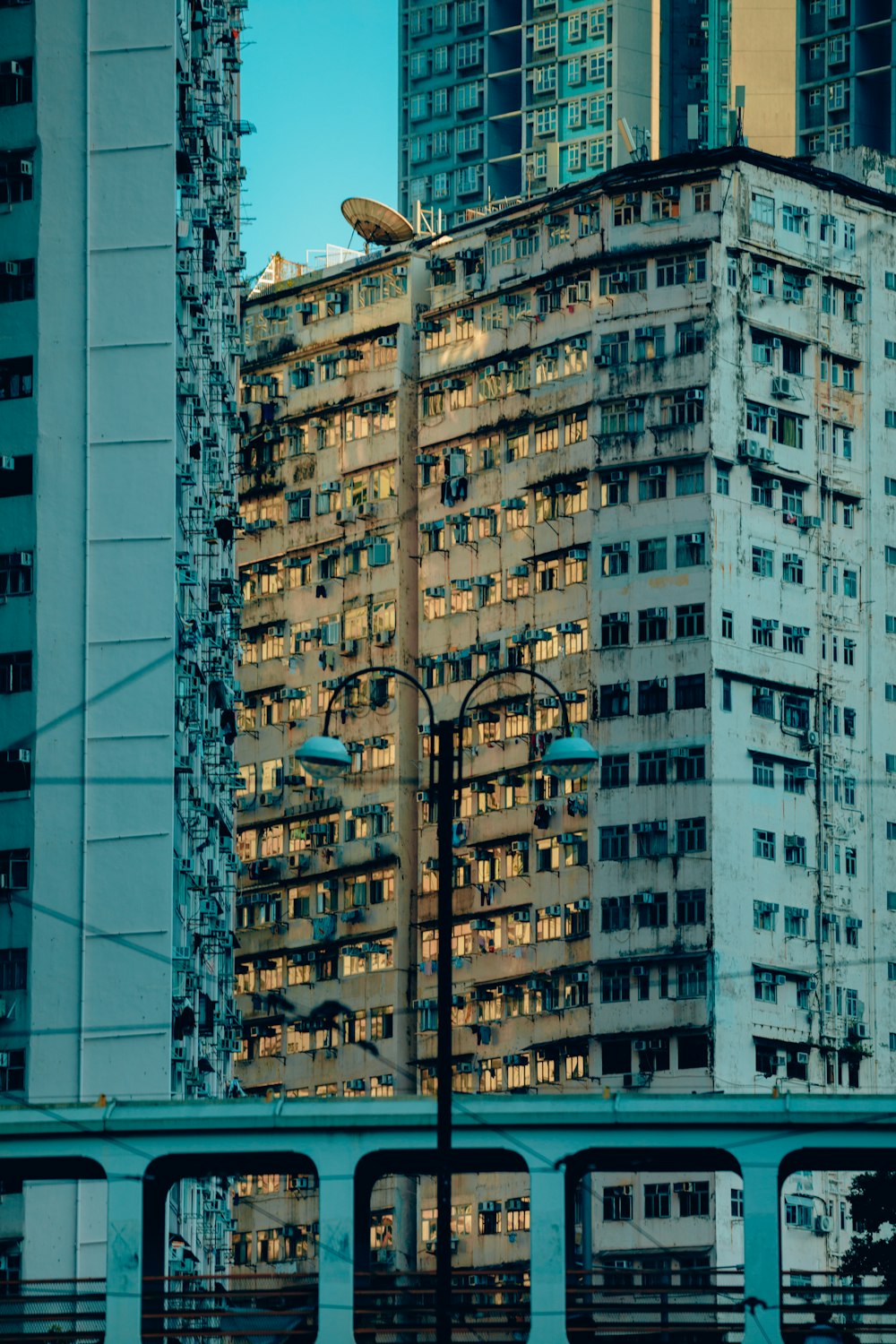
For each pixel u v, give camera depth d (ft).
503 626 462.19
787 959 439.63
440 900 190.80
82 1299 233.96
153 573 307.58
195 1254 322.14
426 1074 459.73
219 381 352.69
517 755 455.63
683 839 437.17
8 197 315.37
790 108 622.54
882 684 460.96
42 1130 237.04
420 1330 231.09
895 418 470.39
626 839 441.27
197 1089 322.34
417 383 483.92
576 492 454.40
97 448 309.83
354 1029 469.57
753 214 456.45
